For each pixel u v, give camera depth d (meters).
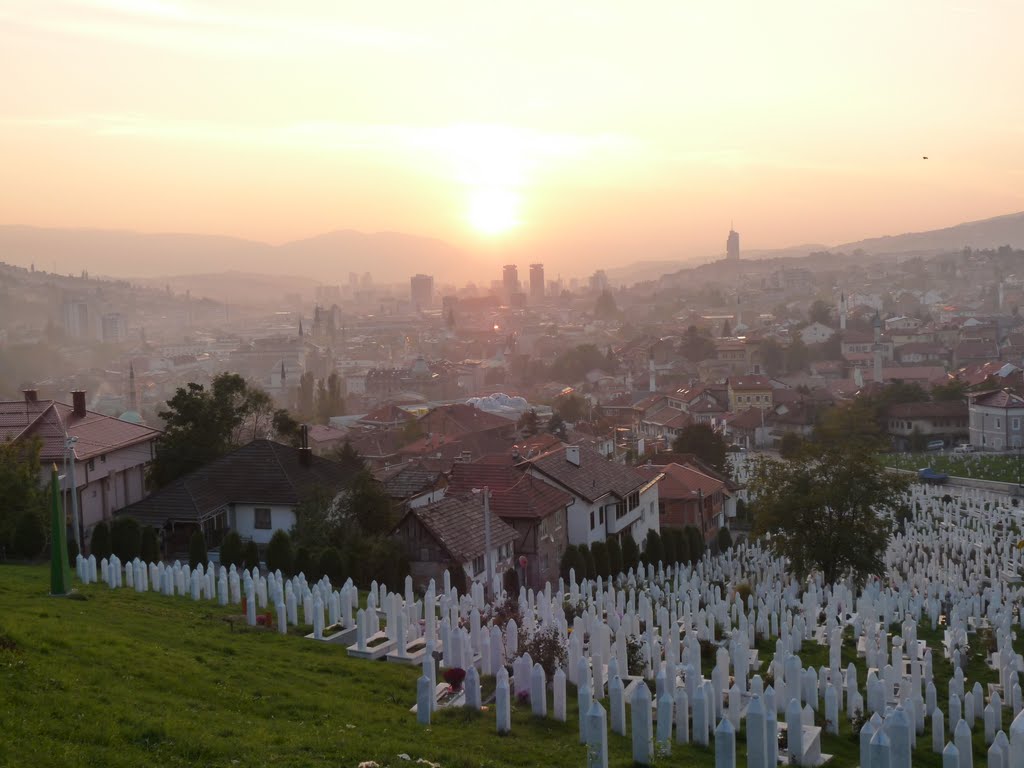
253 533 58.03
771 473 61.84
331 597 35.09
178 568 39.44
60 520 35.09
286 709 24.41
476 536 50.12
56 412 62.97
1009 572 63.25
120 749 19.58
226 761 19.89
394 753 21.64
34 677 22.33
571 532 62.84
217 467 60.25
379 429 154.00
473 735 24.31
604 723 21.48
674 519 82.56
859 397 167.38
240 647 30.31
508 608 38.78
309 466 61.50
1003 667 34.53
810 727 26.47
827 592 51.00
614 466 71.75
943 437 158.38
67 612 30.88
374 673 29.34
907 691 31.53
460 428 138.00
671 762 23.78
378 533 52.06
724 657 29.61
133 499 66.62
